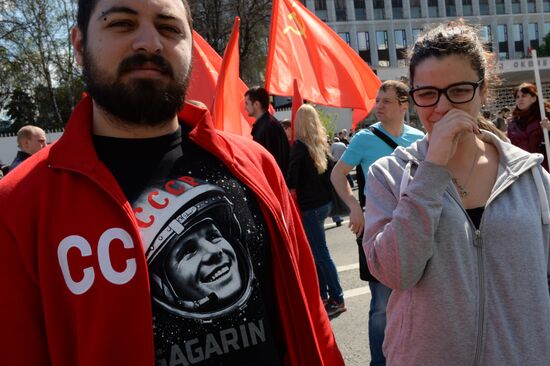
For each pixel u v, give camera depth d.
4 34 29.67
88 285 1.19
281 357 1.47
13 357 1.16
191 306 1.28
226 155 1.47
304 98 5.27
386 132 3.25
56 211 1.23
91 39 1.34
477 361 1.56
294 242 1.65
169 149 1.42
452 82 1.61
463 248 1.58
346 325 4.23
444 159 1.57
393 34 48.34
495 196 1.62
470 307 1.56
